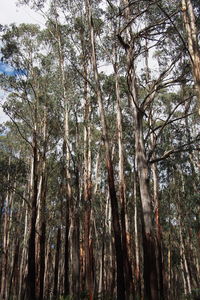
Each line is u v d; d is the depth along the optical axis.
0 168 24.67
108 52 19.34
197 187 23.17
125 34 16.12
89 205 20.00
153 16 15.37
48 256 33.91
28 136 28.92
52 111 24.42
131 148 26.88
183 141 19.95
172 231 33.06
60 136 25.45
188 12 10.12
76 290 18.58
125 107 23.86
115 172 30.11
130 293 15.55
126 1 15.46
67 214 21.16
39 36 23.98
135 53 14.80
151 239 13.29
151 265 12.96
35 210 19.55
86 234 19.19
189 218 25.23
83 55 21.52
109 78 22.58
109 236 26.81
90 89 22.41
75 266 19.22
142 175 14.07
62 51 22.56
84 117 22.23
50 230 35.00
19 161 26.45
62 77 22.31
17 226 35.72
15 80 22.92
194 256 34.34
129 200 30.72
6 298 27.17
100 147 25.98
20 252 36.69
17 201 36.91
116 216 14.25
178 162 20.41
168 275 32.31
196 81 9.33
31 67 23.88
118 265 13.69
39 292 19.73
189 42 9.82
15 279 31.08
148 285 13.05
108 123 24.27
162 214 31.05
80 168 22.75
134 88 15.27
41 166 22.66
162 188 29.78
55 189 29.84
